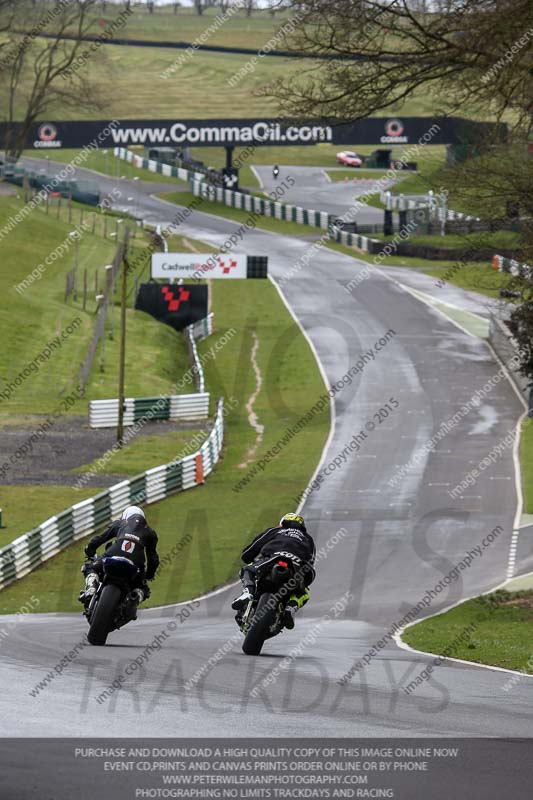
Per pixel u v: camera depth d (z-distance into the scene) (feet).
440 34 202.69
